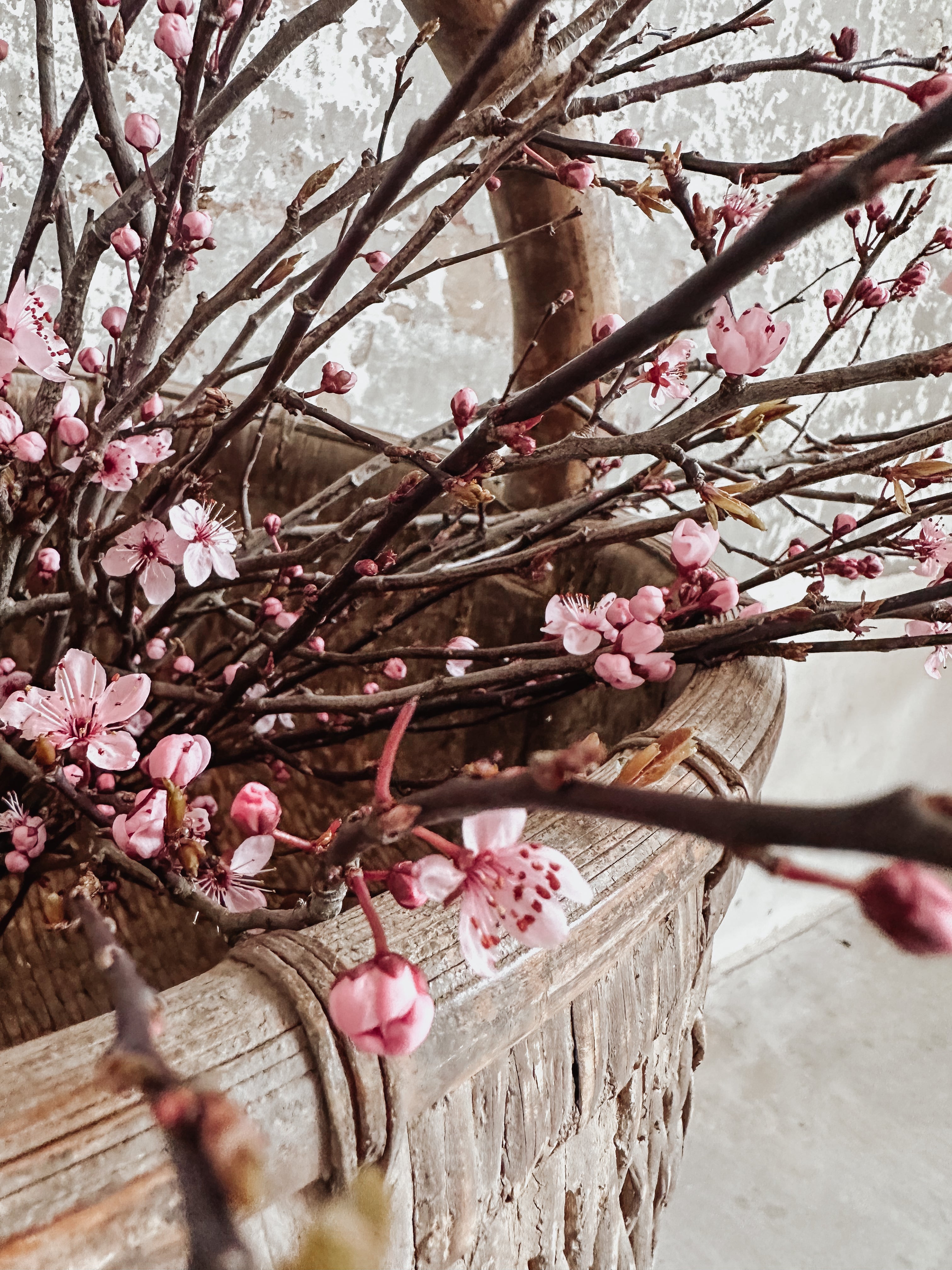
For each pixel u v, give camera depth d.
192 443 0.34
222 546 0.29
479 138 0.24
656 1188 0.30
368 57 0.56
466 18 0.34
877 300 0.32
